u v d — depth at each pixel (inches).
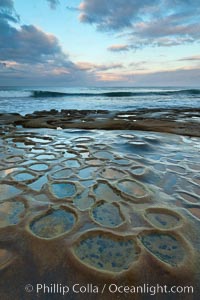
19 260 61.8
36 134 258.1
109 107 669.3
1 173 127.6
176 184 114.7
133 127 305.0
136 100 959.6
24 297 52.1
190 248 66.9
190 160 156.6
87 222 80.2
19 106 687.7
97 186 111.0
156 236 72.9
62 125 327.6
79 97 1186.0
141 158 159.6
